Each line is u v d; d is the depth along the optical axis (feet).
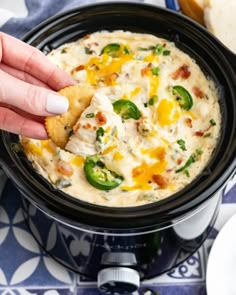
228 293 1.74
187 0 2.13
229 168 1.49
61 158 1.57
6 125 1.54
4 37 1.64
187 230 1.69
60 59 1.75
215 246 1.80
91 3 1.89
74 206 1.47
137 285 1.69
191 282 1.84
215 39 1.70
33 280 1.85
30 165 1.55
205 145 1.58
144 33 1.78
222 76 1.65
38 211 1.68
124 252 1.67
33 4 2.09
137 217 1.45
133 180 1.54
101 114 1.51
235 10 2.13
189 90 1.68
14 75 1.67
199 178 1.50
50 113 1.47
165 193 1.50
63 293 1.83
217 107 1.63
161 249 1.71
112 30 1.78
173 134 1.60
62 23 1.75
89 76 1.70
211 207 1.68
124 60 1.72
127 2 1.76
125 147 1.57
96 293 1.83
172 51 1.73
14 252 1.89
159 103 1.63
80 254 1.73
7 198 1.97
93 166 1.55
